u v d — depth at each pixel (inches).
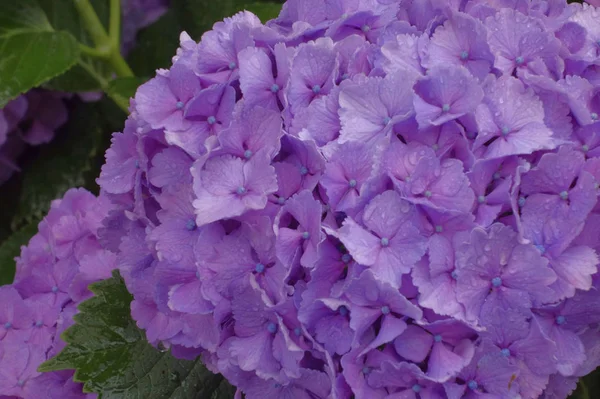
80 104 46.4
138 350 34.6
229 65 32.4
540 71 31.7
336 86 31.6
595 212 31.0
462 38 31.9
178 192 32.0
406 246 30.4
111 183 33.4
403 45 31.8
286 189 31.3
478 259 30.4
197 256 31.2
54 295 36.5
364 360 30.8
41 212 45.1
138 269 33.0
